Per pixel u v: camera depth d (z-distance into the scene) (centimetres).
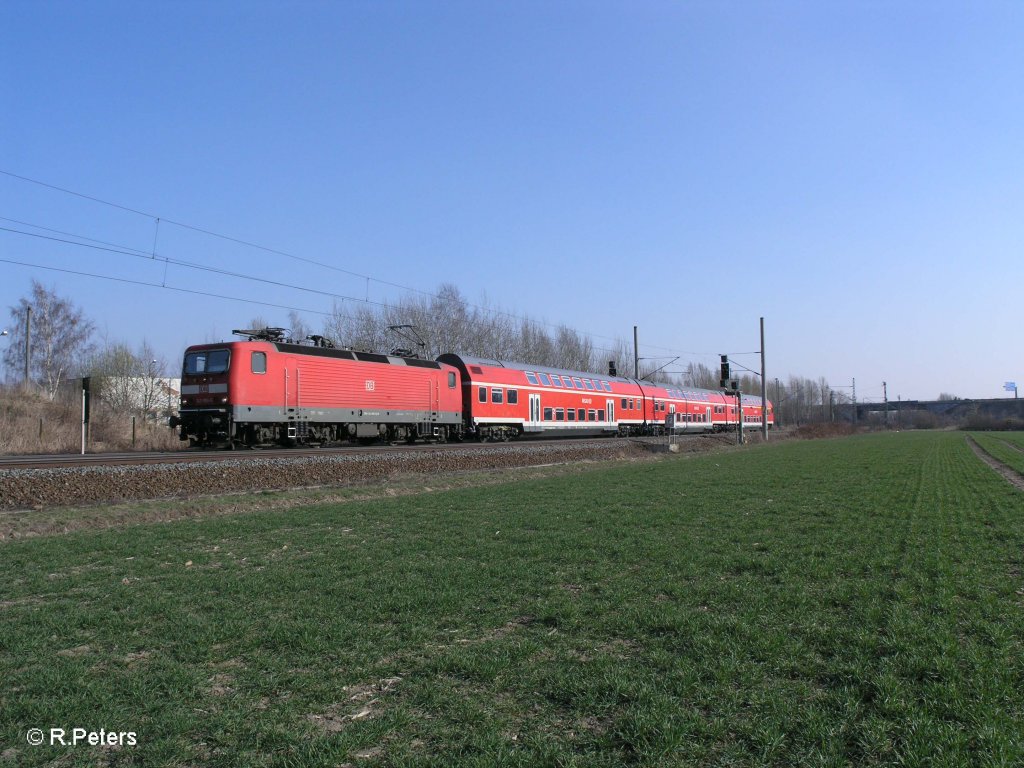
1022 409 14088
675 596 838
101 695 559
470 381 3750
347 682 588
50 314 6050
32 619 764
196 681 589
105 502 1658
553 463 3156
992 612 737
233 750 473
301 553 1148
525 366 4309
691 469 2847
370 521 1478
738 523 1386
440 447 3180
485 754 456
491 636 705
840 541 1175
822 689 559
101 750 479
